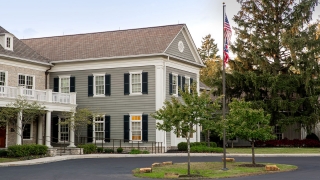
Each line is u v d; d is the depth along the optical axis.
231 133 22.64
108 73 37.94
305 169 21.58
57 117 38.75
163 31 39.12
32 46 42.84
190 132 19.22
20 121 31.42
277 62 42.88
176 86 38.25
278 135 46.09
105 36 41.34
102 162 26.47
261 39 42.91
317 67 41.38
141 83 36.69
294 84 41.75
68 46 41.25
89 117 37.31
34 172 20.91
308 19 43.28
